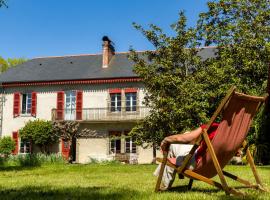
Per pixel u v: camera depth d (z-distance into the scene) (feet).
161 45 64.69
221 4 67.05
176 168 16.37
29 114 103.30
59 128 94.48
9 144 97.60
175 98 59.88
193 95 58.03
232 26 64.49
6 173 40.55
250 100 14.96
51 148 98.73
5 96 105.09
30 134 94.22
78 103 100.12
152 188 18.78
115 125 97.45
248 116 15.46
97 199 15.43
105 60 102.68
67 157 97.35
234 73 61.31
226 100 14.48
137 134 64.85
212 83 59.52
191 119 57.62
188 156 15.85
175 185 20.59
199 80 60.64
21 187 22.08
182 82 60.39
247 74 63.98
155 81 61.41
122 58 104.68
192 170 16.20
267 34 65.98
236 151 16.24
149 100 66.33
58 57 112.37
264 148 59.16
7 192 19.08
